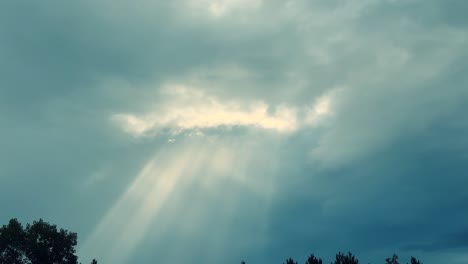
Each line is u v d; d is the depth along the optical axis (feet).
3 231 237.66
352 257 249.75
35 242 237.66
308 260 256.73
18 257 236.63
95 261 247.50
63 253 247.50
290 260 263.29
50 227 251.39
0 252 234.17
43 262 238.27
